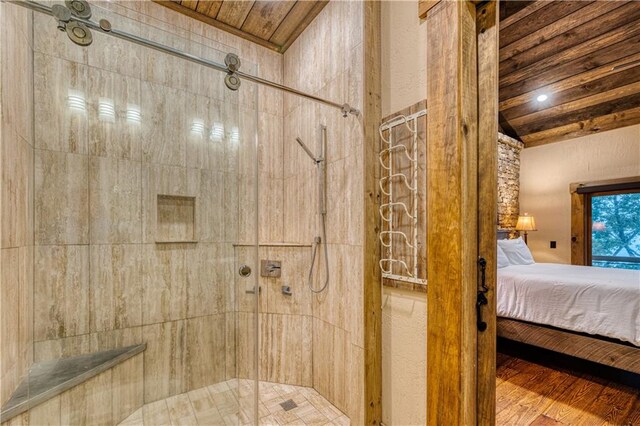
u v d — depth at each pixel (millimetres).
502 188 4715
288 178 2336
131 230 1741
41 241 1512
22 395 1277
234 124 2018
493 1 1123
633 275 2721
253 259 1975
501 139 4684
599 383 2209
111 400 1563
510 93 3973
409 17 1380
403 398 1383
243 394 1825
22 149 1357
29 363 1415
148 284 1769
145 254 1770
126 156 1740
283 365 2096
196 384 1818
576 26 2867
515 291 2656
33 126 1484
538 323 2477
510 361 2609
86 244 1627
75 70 1617
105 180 1685
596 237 4441
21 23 1360
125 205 1730
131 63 1762
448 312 1116
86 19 1369
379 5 1558
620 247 4215
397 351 1422
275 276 2123
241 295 1929
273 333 2121
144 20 1921
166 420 1661
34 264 1479
